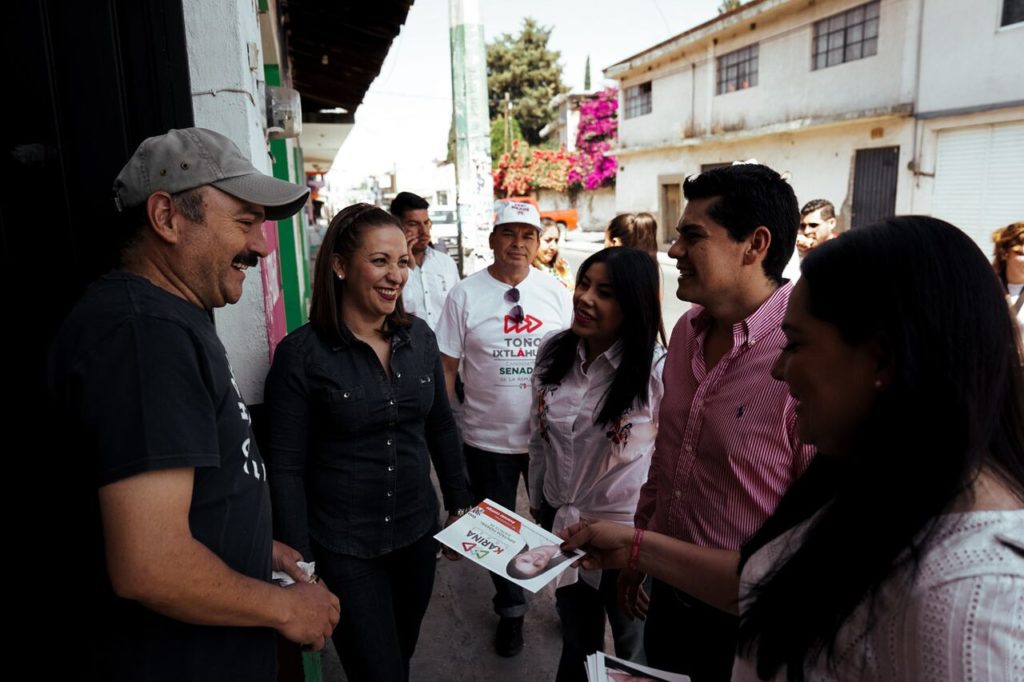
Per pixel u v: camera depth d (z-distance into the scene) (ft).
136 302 3.53
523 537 5.49
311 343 6.00
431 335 6.88
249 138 5.77
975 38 37.63
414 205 13.42
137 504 3.27
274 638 4.30
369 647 6.26
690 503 5.41
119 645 3.61
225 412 3.84
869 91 44.39
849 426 2.74
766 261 5.08
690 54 61.16
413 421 6.52
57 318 4.85
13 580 4.58
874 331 2.55
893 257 2.50
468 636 9.61
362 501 6.23
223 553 3.80
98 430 3.30
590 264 6.89
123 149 4.90
